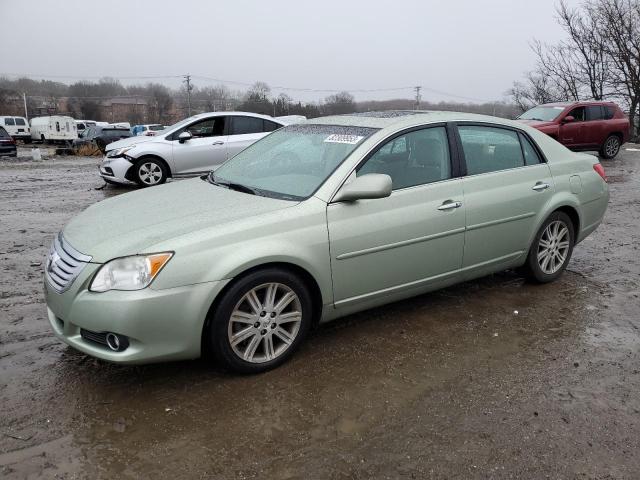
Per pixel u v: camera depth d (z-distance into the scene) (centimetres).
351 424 288
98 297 296
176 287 301
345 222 356
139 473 250
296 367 347
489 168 440
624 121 1636
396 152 392
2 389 317
